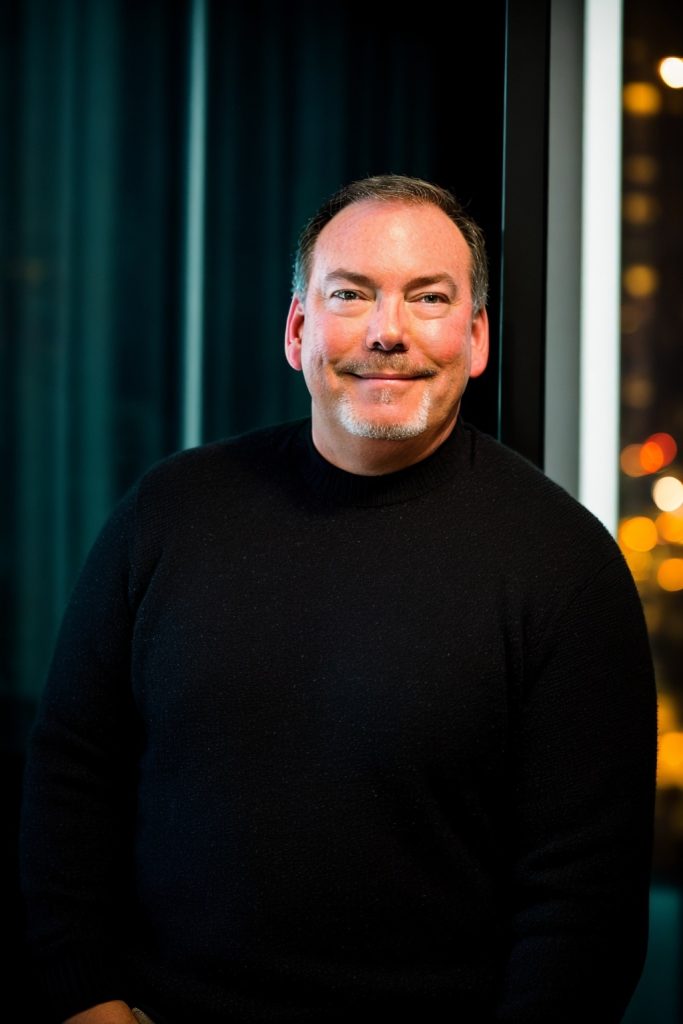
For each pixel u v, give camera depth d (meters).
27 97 1.81
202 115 1.81
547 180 1.50
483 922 1.19
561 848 1.16
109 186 1.83
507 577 1.18
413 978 1.16
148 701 1.24
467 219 1.26
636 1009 1.65
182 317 1.85
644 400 1.55
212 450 1.33
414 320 1.18
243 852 1.16
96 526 1.88
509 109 1.49
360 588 1.19
